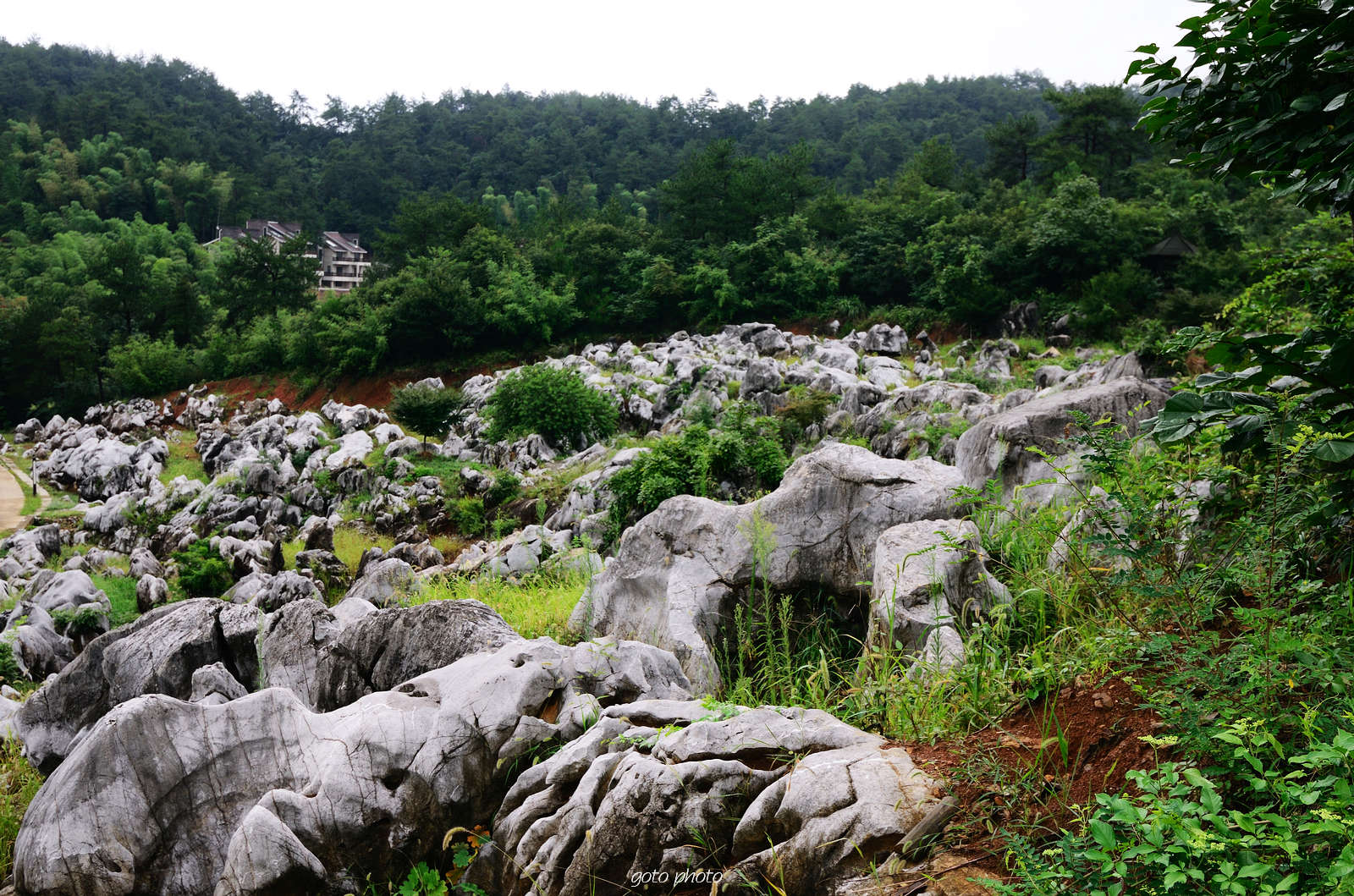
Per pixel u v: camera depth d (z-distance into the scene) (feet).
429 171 541.75
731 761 13.32
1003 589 17.47
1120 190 223.30
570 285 217.15
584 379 139.44
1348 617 11.11
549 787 15.06
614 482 61.62
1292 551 12.76
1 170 458.09
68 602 66.13
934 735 13.10
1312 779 9.43
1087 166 229.86
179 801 15.65
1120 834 9.32
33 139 496.23
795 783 12.19
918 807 11.23
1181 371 33.45
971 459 25.98
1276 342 12.66
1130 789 10.61
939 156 264.93
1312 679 10.16
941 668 15.21
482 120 608.60
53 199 448.24
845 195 258.37
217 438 156.76
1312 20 12.59
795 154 247.09
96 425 202.69
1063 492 21.35
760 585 22.80
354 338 209.26
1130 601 14.23
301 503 112.06
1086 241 164.14
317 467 127.54
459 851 15.33
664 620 22.84
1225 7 12.84
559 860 13.64
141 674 23.30
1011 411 26.11
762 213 233.35
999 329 166.50
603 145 549.95
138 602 76.59
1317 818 8.81
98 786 15.10
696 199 239.30
